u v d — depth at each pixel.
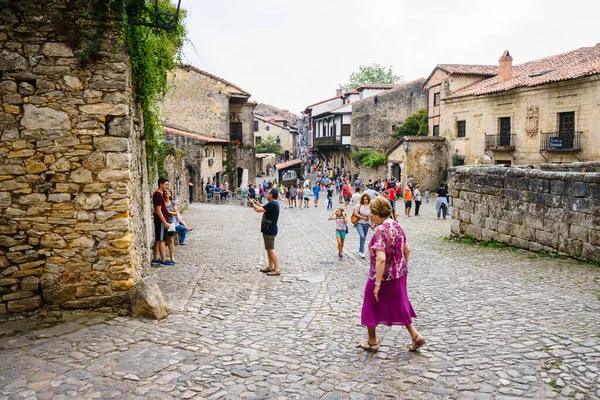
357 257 11.52
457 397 3.80
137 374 4.34
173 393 3.98
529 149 26.58
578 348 4.56
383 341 5.25
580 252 9.09
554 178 9.79
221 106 35.53
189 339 5.32
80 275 6.00
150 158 10.96
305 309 6.84
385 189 27.02
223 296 7.46
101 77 5.85
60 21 5.69
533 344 4.78
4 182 5.75
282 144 86.31
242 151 39.81
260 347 5.12
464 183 13.35
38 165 5.80
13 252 5.82
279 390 4.04
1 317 5.77
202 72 35.06
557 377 4.02
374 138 46.28
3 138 5.71
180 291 7.61
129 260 6.09
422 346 5.01
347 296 7.60
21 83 5.70
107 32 5.82
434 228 17.22
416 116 44.25
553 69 26.72
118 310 6.11
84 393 3.95
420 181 34.91
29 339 5.16
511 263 9.44
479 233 12.69
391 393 3.94
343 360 4.72
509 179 11.34
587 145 22.94
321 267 10.23
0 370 4.37
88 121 5.85
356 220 11.37
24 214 5.82
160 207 9.54
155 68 9.04
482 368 4.31
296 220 21.97
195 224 18.73
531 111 26.22
